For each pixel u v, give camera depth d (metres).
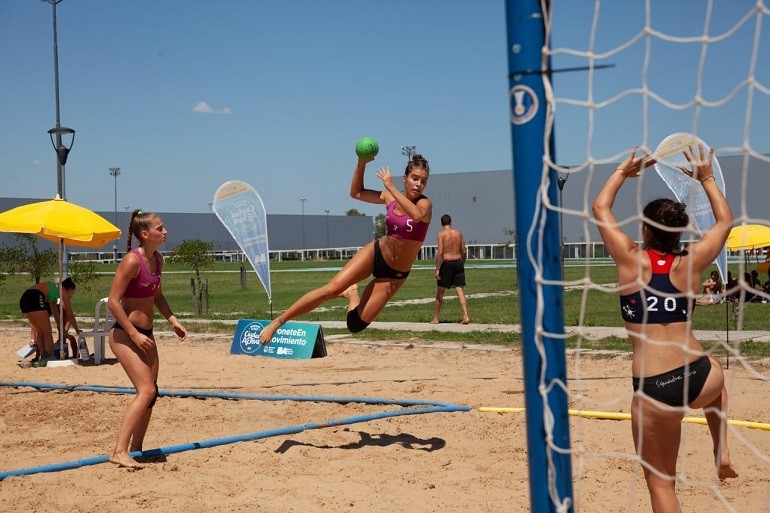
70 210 12.35
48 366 13.26
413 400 9.38
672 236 4.49
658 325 4.45
